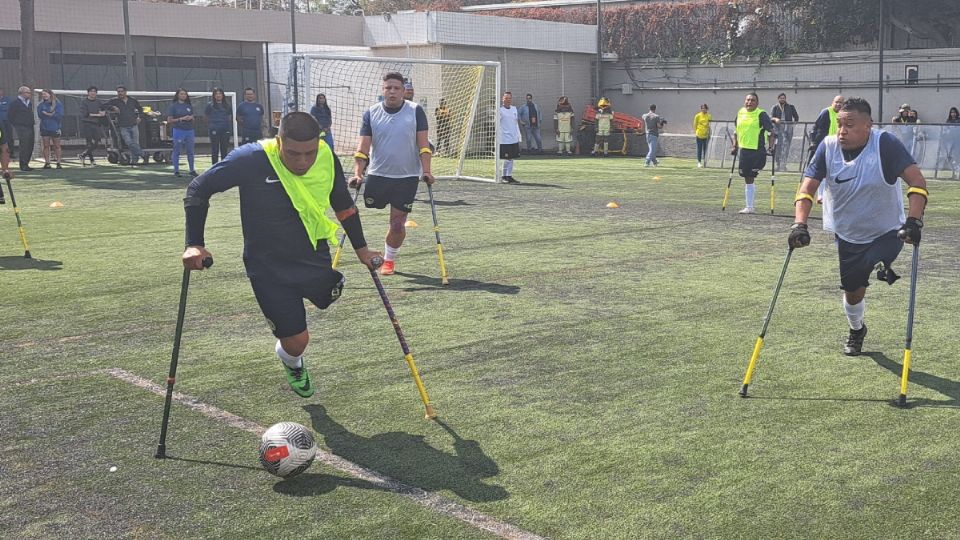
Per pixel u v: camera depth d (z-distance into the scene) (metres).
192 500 3.96
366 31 32.09
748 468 4.24
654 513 3.79
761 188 18.52
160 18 29.23
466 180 20.42
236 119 24.44
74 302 7.86
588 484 4.08
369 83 28.09
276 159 4.57
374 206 8.87
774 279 8.71
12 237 11.44
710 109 32.81
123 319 7.26
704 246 10.78
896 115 29.17
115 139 23.64
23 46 25.25
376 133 8.72
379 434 4.73
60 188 17.56
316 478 4.18
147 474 4.25
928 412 4.98
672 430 4.73
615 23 34.50
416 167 8.82
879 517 3.73
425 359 6.06
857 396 5.27
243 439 4.68
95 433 4.78
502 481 4.12
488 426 4.82
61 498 4.00
